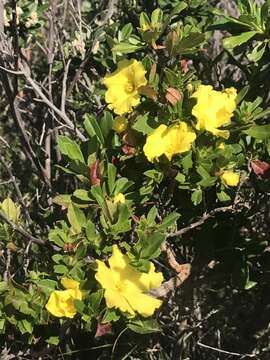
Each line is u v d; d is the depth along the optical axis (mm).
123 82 343
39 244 416
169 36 349
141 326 326
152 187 347
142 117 333
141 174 356
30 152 479
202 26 456
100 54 501
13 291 337
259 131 352
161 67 360
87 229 330
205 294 468
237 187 366
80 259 328
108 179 340
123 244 329
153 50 383
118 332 349
